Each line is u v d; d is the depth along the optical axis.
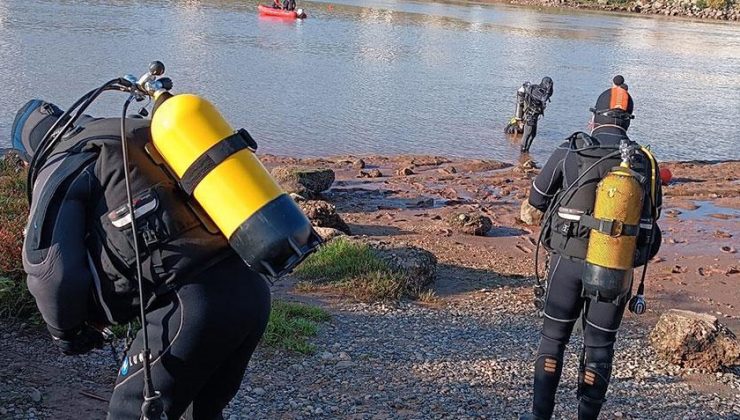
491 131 21.95
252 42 37.56
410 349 6.48
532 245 11.23
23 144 3.38
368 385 5.61
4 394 4.70
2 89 21.98
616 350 6.88
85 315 3.02
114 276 2.98
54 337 3.09
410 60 36.28
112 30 36.47
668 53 49.47
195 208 3.04
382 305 7.64
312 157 17.45
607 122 4.65
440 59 37.53
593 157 4.47
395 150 18.94
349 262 8.30
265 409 5.05
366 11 60.88
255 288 3.14
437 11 67.06
